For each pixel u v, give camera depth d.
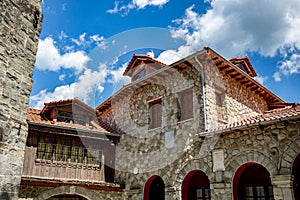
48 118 9.30
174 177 7.48
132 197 8.45
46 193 7.74
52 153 8.31
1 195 4.22
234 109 8.22
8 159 4.44
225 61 7.59
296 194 5.54
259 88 9.34
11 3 4.77
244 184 6.56
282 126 5.84
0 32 4.48
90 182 8.27
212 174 6.71
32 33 5.23
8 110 4.52
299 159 5.82
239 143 6.45
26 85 4.96
